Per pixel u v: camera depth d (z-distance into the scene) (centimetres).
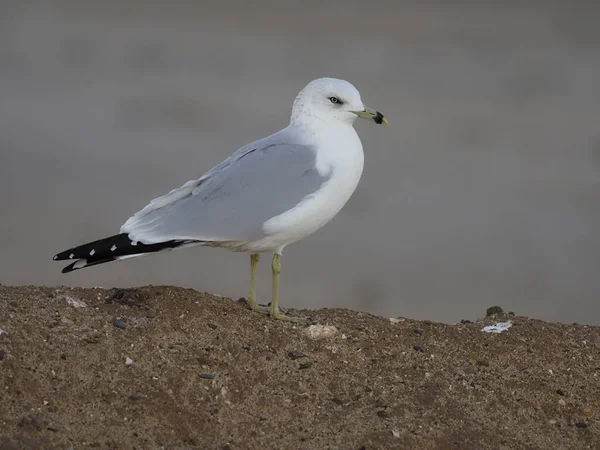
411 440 735
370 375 803
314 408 759
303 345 828
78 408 719
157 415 727
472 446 741
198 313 845
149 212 848
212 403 747
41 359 752
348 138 891
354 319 898
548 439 766
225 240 848
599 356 863
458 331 882
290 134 890
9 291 852
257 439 722
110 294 864
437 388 795
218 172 862
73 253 822
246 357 798
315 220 872
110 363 764
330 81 894
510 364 841
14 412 705
